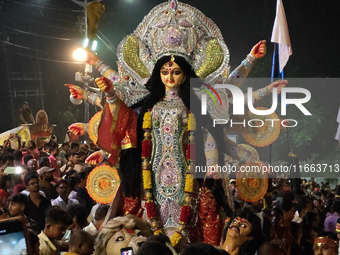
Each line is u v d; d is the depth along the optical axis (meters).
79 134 5.62
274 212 5.68
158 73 5.25
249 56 5.56
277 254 4.24
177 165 5.06
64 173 10.14
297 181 10.05
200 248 3.09
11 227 2.98
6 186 7.72
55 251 4.46
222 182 5.30
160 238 3.46
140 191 5.19
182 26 5.37
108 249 4.09
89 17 5.67
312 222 7.25
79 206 5.59
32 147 12.29
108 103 4.99
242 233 4.38
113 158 5.09
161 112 5.15
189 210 4.96
